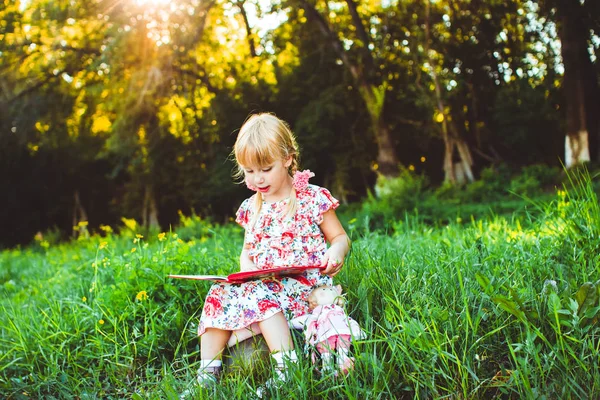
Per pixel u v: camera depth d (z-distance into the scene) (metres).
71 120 26.78
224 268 4.26
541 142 23.14
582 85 19.78
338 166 24.44
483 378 2.64
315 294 3.17
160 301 4.04
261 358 3.00
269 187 3.28
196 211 26.58
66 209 30.20
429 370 2.66
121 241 11.47
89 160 28.92
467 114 23.69
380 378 2.64
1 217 28.97
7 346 3.89
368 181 26.56
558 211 4.19
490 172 20.80
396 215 15.88
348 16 24.41
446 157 22.62
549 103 22.38
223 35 26.09
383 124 22.66
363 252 4.30
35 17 22.31
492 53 22.75
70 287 5.29
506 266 3.50
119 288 4.13
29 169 28.55
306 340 2.96
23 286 7.45
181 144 26.06
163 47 21.53
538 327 2.77
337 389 2.64
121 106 22.41
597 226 3.56
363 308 3.17
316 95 24.94
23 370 3.68
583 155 19.72
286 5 23.03
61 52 23.77
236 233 9.43
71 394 3.31
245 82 25.41
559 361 2.57
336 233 3.37
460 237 5.23
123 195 29.36
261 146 3.19
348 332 2.91
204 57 25.86
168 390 2.79
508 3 20.89
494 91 23.47
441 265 3.59
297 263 3.29
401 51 23.23
